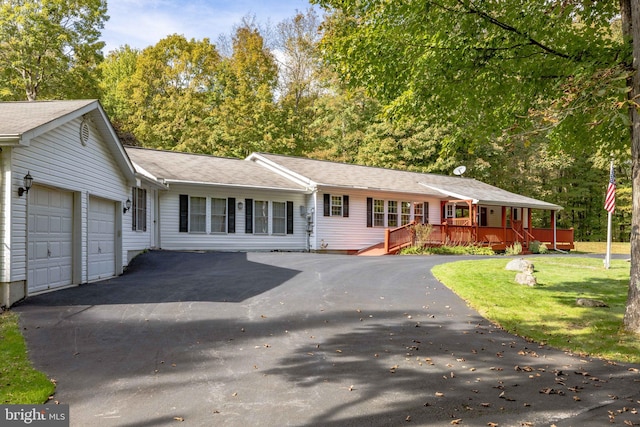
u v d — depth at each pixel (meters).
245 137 32.47
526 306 9.68
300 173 22.03
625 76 6.89
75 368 5.45
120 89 35.59
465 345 6.91
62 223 10.12
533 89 8.77
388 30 8.69
